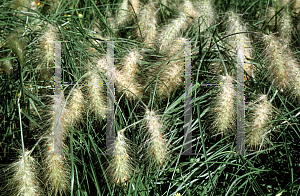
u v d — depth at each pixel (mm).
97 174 1018
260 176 1021
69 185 973
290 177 970
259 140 1022
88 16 1237
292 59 1056
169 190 1012
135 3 1262
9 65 1099
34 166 967
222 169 999
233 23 1109
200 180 1021
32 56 1074
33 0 1225
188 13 1186
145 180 988
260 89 1087
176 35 1128
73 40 1066
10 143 1042
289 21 1154
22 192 923
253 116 1009
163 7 1283
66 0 1306
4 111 1047
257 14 1288
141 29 1189
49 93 1079
